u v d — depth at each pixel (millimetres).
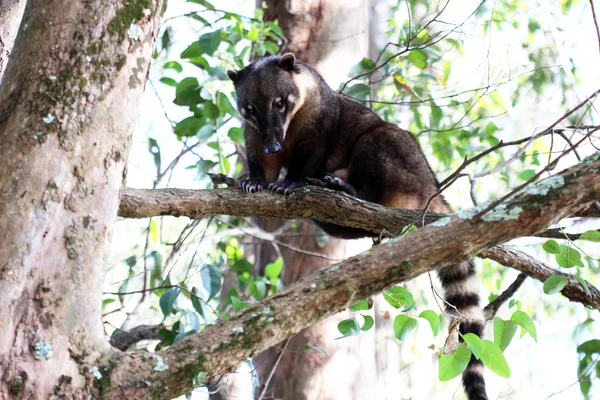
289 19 9016
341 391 8508
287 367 8500
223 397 7148
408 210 5543
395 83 8711
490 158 11266
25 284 3270
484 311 6336
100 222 3500
